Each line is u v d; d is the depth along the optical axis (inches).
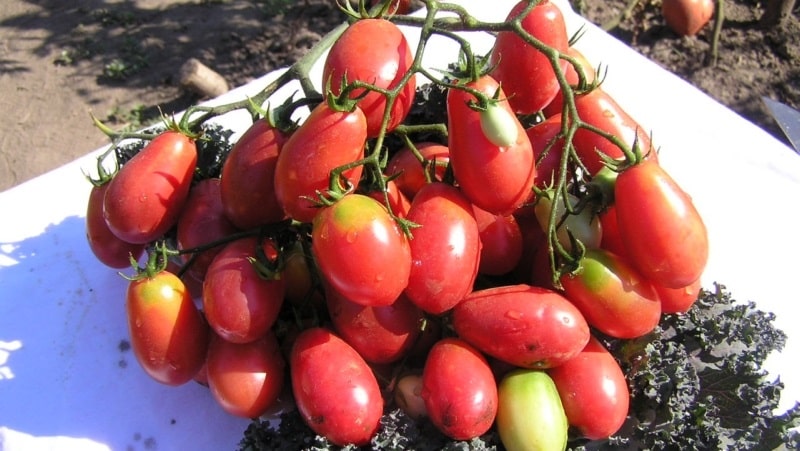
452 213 17.4
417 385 18.2
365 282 16.3
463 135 17.0
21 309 23.2
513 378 17.5
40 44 45.5
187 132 19.7
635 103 27.3
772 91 39.8
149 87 42.8
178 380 19.1
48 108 42.3
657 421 18.8
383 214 16.7
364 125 17.1
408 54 18.2
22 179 39.4
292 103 18.9
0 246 24.6
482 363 17.3
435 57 28.4
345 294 16.8
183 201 19.9
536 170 19.3
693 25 40.9
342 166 16.6
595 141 19.1
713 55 40.7
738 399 19.2
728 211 24.8
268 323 17.9
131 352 22.3
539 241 19.7
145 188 19.0
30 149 40.5
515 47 18.7
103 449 20.6
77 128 41.3
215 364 18.4
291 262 19.1
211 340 19.1
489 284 19.7
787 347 22.1
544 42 18.8
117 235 19.6
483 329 17.1
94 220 20.6
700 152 26.1
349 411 17.2
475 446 17.1
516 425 17.1
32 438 20.8
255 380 18.2
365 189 18.3
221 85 40.9
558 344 16.8
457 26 18.8
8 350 22.4
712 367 20.0
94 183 20.6
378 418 17.7
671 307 18.8
